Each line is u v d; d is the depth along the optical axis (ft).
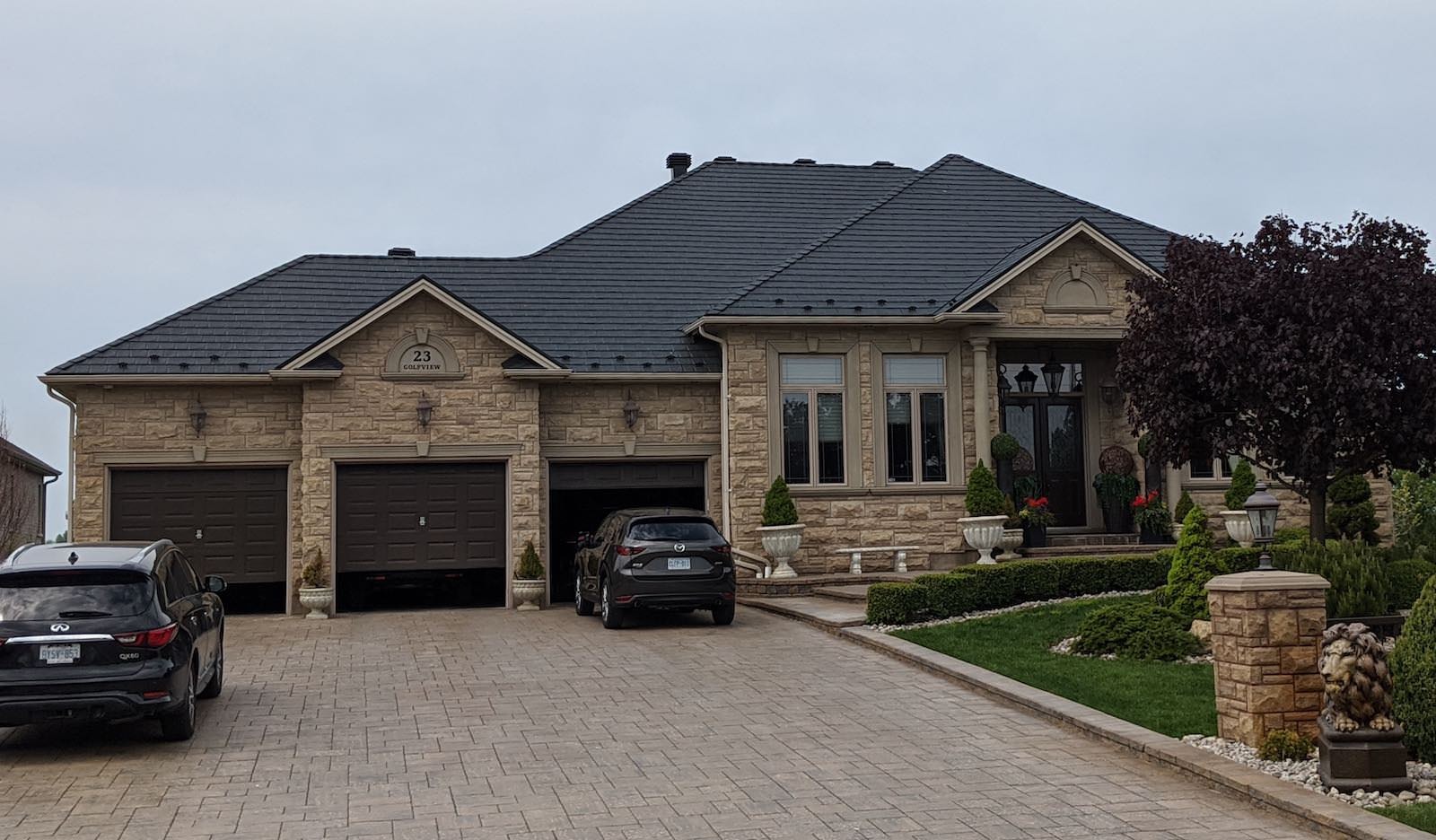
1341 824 25.16
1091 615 49.34
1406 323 49.70
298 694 43.45
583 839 26.02
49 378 68.49
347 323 69.10
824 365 74.74
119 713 33.63
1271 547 51.67
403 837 26.25
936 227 82.02
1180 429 54.65
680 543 57.98
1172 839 25.66
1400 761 27.66
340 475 69.87
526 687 43.93
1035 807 28.12
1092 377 79.20
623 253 85.76
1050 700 38.14
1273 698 30.89
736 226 89.30
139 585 35.09
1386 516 74.90
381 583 73.36
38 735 37.04
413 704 41.29
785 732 36.11
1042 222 83.82
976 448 74.69
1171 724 34.60
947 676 43.91
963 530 71.36
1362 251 51.01
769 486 72.90
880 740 34.96
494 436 71.15
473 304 78.95
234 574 70.95
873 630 53.47
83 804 29.07
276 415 71.67
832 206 92.53
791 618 60.95
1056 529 77.97
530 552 69.87
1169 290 55.06
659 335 78.07
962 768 31.73
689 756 33.37
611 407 74.79
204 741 35.88
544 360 71.36
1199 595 48.62
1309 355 50.21
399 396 70.23
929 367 75.61
